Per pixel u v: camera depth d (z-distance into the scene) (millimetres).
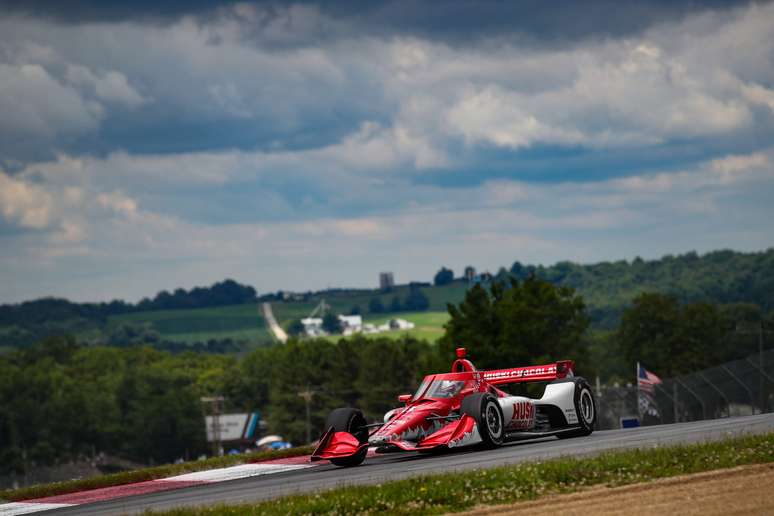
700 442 31906
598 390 96188
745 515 21578
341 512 24938
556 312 170250
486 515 23688
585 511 23047
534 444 39188
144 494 36281
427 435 36875
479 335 159125
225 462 44406
